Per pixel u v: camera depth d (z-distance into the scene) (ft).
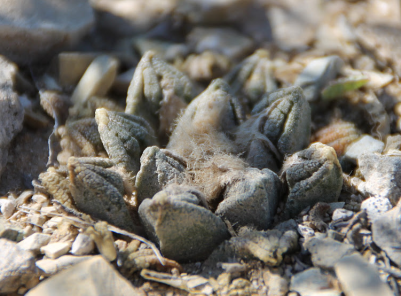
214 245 0.92
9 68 1.07
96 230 0.91
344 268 0.88
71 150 1.02
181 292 0.90
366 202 0.95
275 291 0.89
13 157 1.03
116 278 0.89
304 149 0.98
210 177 0.95
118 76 1.13
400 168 0.96
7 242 0.90
